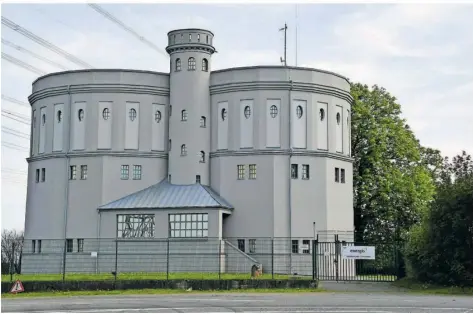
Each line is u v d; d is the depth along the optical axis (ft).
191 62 211.61
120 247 199.00
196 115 209.56
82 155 209.26
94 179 207.51
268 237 198.39
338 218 209.46
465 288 131.03
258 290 135.23
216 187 207.00
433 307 95.66
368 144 238.89
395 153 241.96
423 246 139.44
